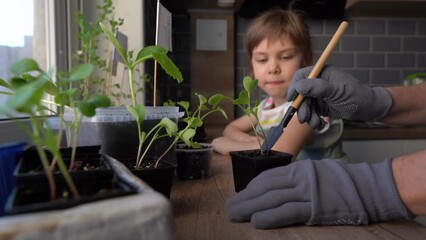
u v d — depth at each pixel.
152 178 0.35
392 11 1.35
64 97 0.26
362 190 0.34
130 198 0.18
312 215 0.32
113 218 0.16
